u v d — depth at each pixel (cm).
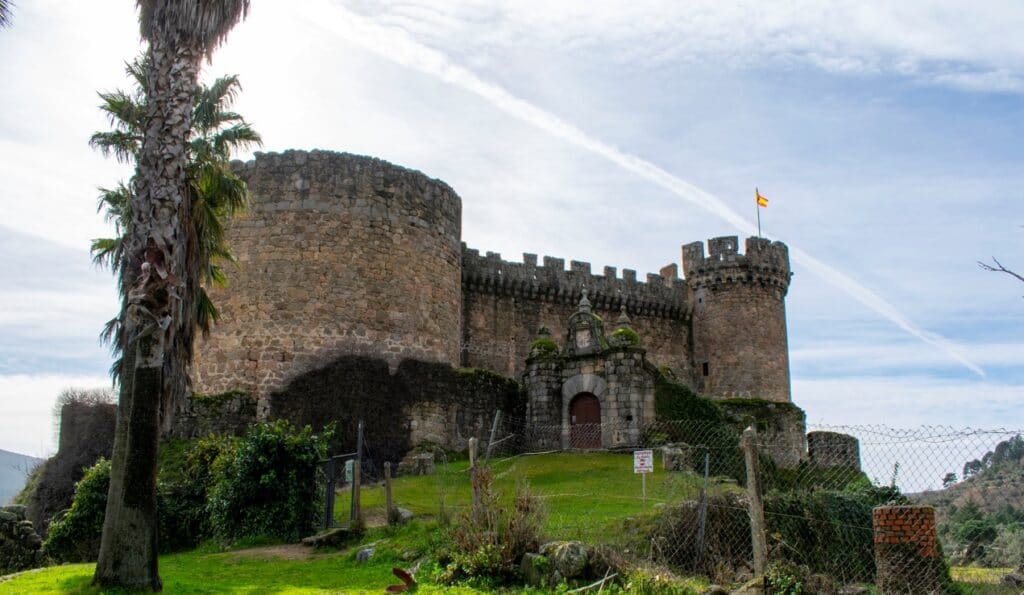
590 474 2838
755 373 5481
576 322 3822
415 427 3512
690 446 2981
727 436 3478
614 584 1373
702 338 5641
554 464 3080
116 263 2025
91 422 3219
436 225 3991
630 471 2867
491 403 3766
